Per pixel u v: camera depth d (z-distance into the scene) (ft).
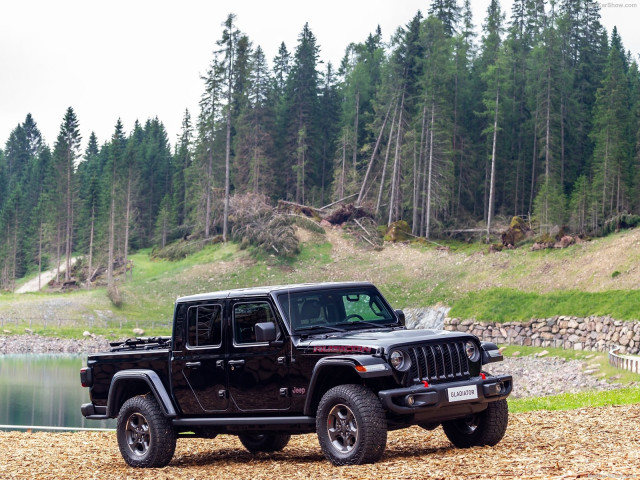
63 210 374.43
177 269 293.23
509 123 328.70
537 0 365.61
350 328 29.01
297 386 27.53
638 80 380.78
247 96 329.52
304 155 332.60
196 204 365.20
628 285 179.52
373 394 25.59
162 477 27.55
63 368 161.38
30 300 270.05
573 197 255.29
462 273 234.58
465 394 26.13
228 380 29.43
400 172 298.56
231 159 352.90
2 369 158.71
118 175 338.75
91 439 42.96
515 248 244.42
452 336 27.09
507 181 314.96
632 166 272.72
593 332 168.66
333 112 367.86
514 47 336.70
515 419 38.17
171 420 31.17
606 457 23.93
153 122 588.91
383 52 410.11
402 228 284.82
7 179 590.96
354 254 271.90
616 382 117.08
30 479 28.48
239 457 33.53
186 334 30.83
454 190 317.22
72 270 382.42
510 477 20.93
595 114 291.99
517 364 166.09
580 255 214.07
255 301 29.01
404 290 236.43
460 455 26.43
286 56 430.61
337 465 25.73
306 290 29.25
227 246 301.84
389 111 311.88
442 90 289.74
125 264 308.19
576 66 343.87
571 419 36.52
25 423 79.05
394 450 30.17
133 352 32.40
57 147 381.19
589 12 352.69
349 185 316.40
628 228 231.30
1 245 425.28
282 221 290.15
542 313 185.16
